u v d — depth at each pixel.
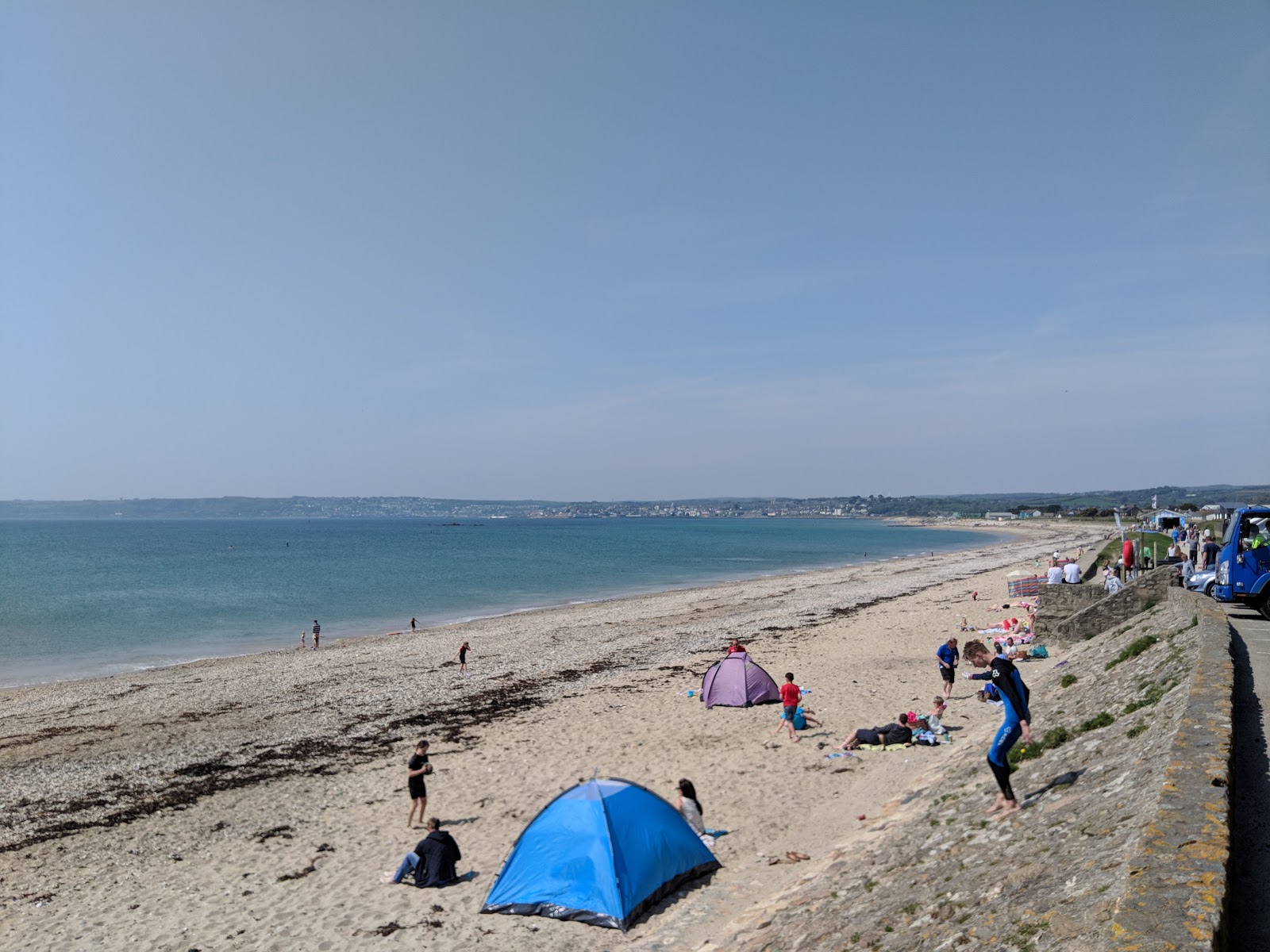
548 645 39.25
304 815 17.41
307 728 24.97
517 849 12.84
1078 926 5.07
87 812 18.02
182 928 12.40
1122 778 7.81
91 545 154.75
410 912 12.52
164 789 19.44
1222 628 12.59
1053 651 24.94
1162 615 17.12
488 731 23.58
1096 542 103.75
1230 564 18.98
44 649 42.56
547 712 25.45
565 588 72.75
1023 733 8.63
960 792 11.12
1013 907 6.18
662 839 12.62
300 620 52.78
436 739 22.95
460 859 14.49
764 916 10.16
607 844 12.13
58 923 12.76
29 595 67.12
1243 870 5.80
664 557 118.62
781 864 12.74
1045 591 26.69
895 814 12.40
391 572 90.25
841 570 87.50
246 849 15.60
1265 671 12.23
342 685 31.31
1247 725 9.42
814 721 21.19
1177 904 4.62
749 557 119.19
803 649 34.41
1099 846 6.35
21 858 15.48
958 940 6.17
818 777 17.03
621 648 37.69
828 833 13.87
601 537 198.50
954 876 7.75
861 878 9.55
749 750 19.42
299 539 182.25
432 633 44.56
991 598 48.00
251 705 28.12
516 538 191.88
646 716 23.80
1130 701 10.95
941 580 67.81
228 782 19.84
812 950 7.88
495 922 12.02
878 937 7.24
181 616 54.62
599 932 11.39
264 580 80.38
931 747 17.94
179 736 24.31
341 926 12.20
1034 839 7.52
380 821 16.73
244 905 13.12
